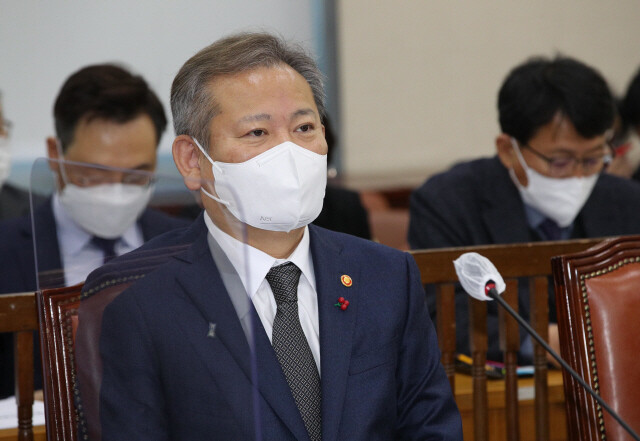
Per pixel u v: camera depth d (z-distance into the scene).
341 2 11.87
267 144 2.82
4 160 6.95
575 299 3.46
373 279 3.07
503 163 5.15
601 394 3.43
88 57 10.76
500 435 4.21
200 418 2.30
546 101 4.68
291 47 2.97
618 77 12.80
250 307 2.26
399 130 12.36
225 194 2.23
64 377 2.65
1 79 10.45
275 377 2.74
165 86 10.93
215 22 11.16
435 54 12.34
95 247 2.55
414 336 3.07
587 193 4.91
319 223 6.59
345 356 2.88
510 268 4.10
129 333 2.37
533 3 12.50
